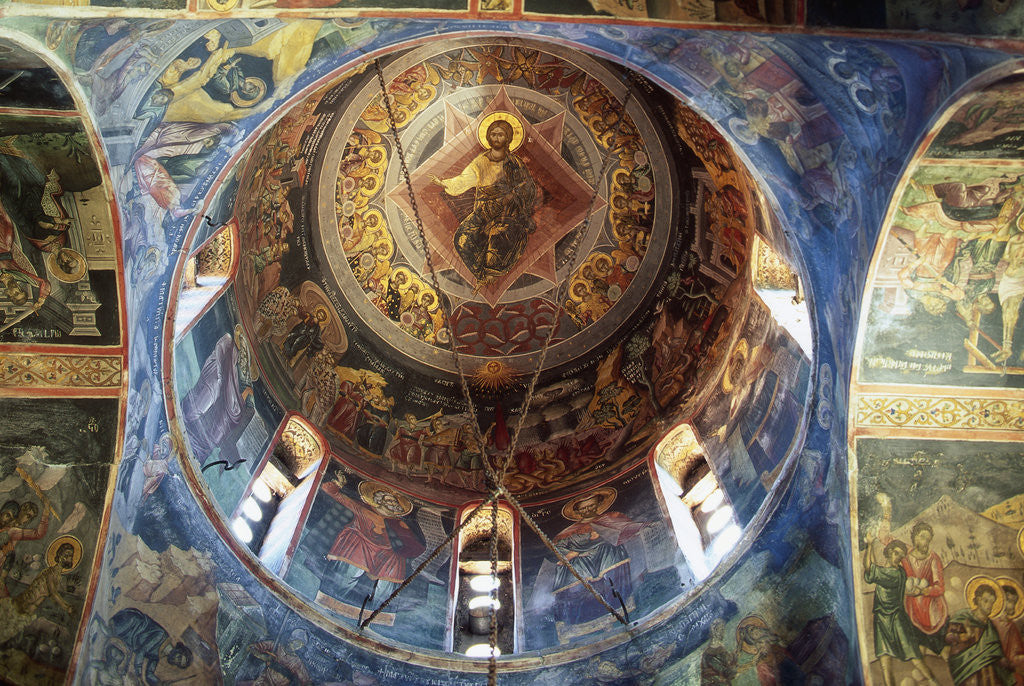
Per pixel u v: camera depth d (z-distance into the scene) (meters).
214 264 16.09
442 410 19.20
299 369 17.95
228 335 16.02
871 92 11.82
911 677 12.63
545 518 17.47
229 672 13.37
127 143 11.87
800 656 13.24
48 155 11.60
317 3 11.20
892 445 12.91
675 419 17.83
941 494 12.91
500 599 16.08
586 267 19.69
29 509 12.41
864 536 13.02
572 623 15.25
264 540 15.22
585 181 19.27
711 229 17.95
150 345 13.12
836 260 12.94
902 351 12.68
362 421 18.45
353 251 19.14
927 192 11.87
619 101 18.33
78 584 12.45
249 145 12.98
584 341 19.48
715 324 17.75
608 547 16.31
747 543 14.15
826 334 13.30
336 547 15.81
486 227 19.83
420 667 14.41
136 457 12.97
